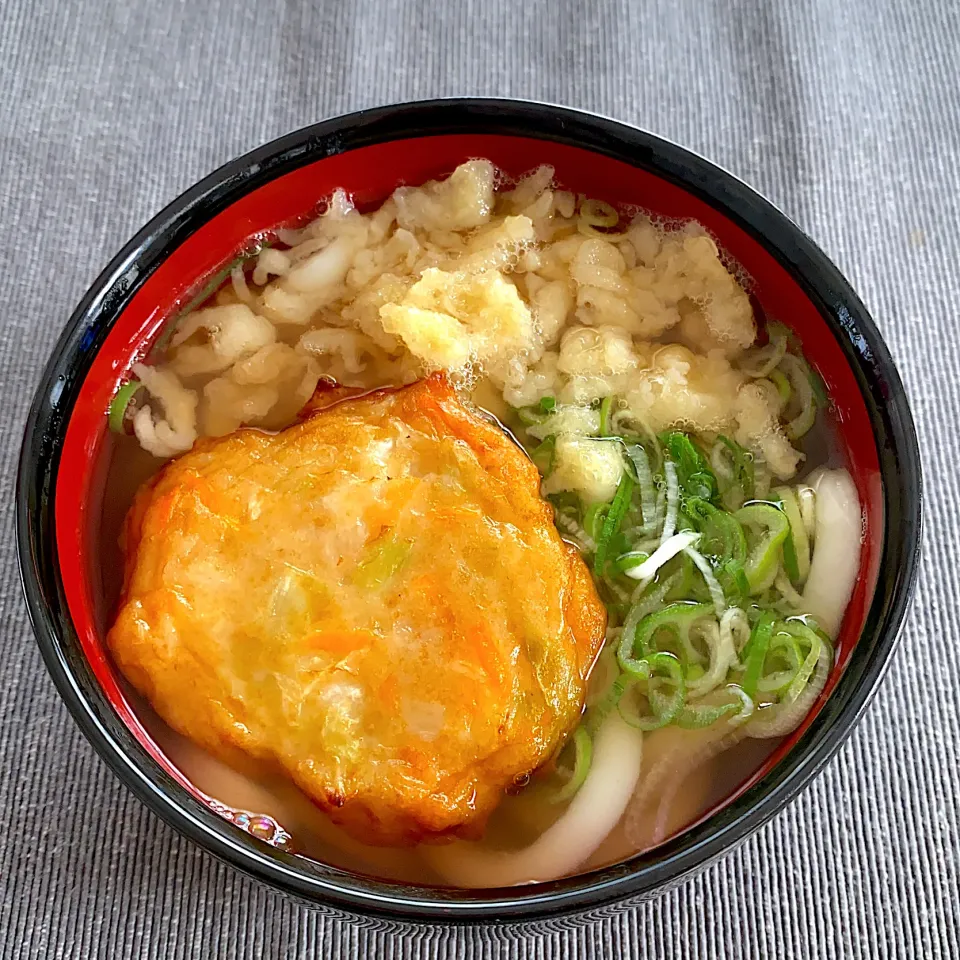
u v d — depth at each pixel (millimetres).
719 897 239
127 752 196
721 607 227
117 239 292
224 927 237
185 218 236
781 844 243
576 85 308
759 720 218
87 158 299
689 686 223
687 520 234
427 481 226
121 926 237
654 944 237
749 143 302
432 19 316
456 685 212
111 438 240
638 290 249
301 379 246
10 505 269
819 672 218
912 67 312
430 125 242
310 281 250
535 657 216
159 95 307
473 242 251
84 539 230
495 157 250
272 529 221
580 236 254
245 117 305
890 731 251
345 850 212
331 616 216
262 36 314
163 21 314
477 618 215
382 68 311
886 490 215
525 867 213
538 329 246
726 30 315
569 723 219
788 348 240
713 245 241
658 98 307
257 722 212
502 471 227
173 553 220
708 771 217
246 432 239
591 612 224
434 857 213
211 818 193
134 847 242
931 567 264
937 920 239
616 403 242
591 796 217
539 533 223
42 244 290
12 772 247
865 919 239
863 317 223
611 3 318
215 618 216
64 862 241
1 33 313
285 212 251
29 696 253
